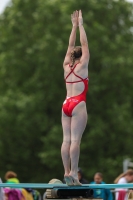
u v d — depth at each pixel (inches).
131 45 3496.6
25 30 3508.9
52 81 3326.8
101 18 3535.9
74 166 968.3
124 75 3356.3
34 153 3351.4
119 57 3334.2
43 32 3425.2
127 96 3405.5
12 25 3503.9
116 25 3570.4
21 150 3329.2
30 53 3363.7
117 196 1475.1
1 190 1237.1
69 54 1010.7
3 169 3353.8
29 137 3297.2
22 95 3312.0
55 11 3415.4
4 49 3545.8
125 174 1487.5
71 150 967.6
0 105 3265.3
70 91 987.9
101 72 3348.9
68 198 1002.1
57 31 3348.9
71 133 976.9
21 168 3366.1
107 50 3378.4
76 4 3432.6
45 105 3304.6
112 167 3147.1
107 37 3376.0
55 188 984.3
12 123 3275.1
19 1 3550.7
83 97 981.2
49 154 3144.7
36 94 3331.7
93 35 3351.4
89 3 3464.6
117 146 3282.5
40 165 3358.8
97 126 3221.0
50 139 3181.6
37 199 1472.7
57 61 3302.2
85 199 995.9
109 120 3304.6
